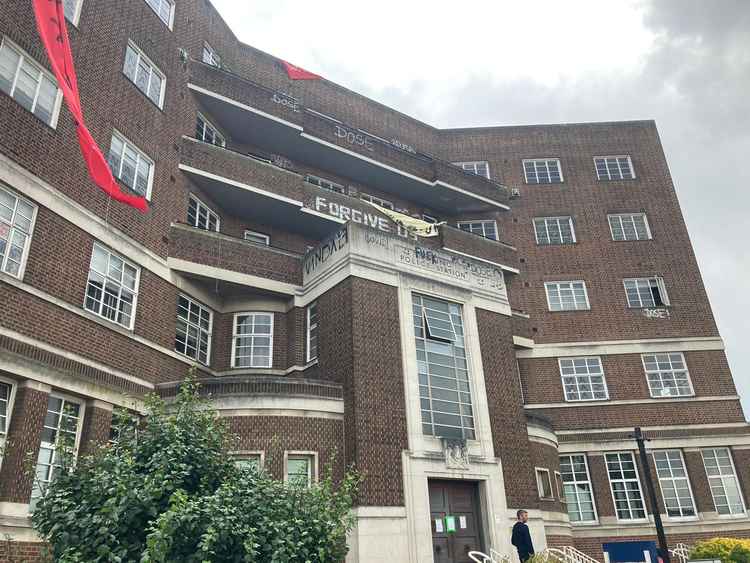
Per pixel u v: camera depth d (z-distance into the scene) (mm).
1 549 12695
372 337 18938
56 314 15438
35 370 14438
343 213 25094
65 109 17000
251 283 21469
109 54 19234
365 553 15953
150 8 21734
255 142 26297
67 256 16172
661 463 27859
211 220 23188
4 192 14820
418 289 20734
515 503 19719
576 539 26172
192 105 23141
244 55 28219
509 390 21609
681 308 31328
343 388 18328
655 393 29391
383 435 17781
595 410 28750
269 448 16656
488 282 23047
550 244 32531
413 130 33844
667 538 26234
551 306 31094
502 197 31984
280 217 24453
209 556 8727
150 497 9242
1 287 14086
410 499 17359
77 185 16953
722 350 30422
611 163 34812
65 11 17688
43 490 10250
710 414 28938
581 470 27641
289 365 21359
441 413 19500
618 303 31281
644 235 33031
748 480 27656
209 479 10461
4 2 15664
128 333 17641
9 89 15406
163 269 19750
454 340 21047
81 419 15758
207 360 21219
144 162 20031
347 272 19703
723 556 18312
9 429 13797
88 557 8867
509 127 35312
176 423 11133
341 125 27469
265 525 9398
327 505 10555
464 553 18156
